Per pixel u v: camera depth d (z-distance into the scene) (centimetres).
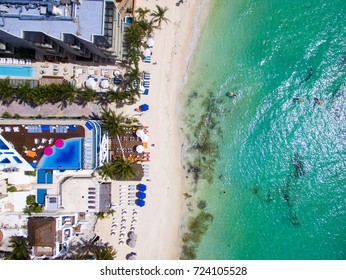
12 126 4131
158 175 4838
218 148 4916
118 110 4759
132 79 4581
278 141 4984
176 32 4797
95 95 4659
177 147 4866
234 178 4947
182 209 4891
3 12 3475
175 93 4838
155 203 4841
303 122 4988
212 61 4875
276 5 4925
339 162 4997
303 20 4941
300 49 4950
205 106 4884
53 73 4678
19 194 4469
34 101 4550
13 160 4169
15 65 4619
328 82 4966
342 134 4988
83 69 4681
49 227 4156
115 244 4800
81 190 4434
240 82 4919
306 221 4975
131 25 4478
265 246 4938
